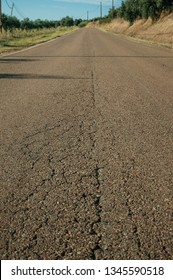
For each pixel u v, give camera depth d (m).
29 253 2.54
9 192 3.41
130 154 4.35
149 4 43.00
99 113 6.24
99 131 5.23
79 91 8.25
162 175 3.78
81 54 18.34
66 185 3.54
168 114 6.16
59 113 6.23
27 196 3.33
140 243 2.64
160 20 40.59
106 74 11.05
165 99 7.36
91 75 10.80
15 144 4.67
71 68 12.49
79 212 3.05
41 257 2.50
